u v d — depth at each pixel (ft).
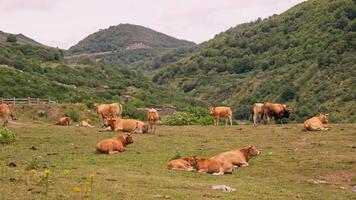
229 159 71.41
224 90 468.75
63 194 44.98
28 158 71.46
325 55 377.09
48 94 266.57
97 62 455.22
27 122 137.69
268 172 68.74
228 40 602.85
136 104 306.55
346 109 294.87
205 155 81.71
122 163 71.72
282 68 436.76
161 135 104.06
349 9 444.14
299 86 362.12
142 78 457.68
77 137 98.32
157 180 57.31
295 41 478.59
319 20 479.41
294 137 98.12
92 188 49.06
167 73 604.08
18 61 341.00
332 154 79.77
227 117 128.77
